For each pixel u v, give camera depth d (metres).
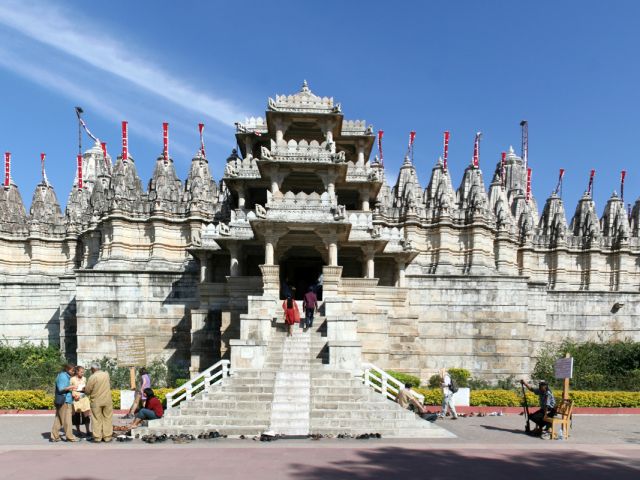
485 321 44.66
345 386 24.36
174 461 16.20
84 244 51.16
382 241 36.47
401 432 21.28
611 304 53.25
